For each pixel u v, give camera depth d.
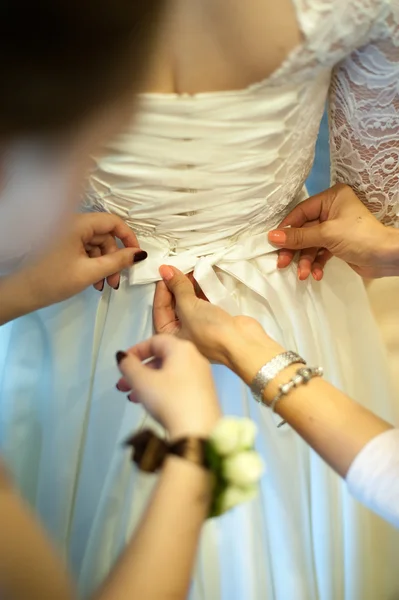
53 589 0.36
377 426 0.56
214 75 0.52
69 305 0.77
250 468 0.42
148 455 0.45
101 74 0.32
